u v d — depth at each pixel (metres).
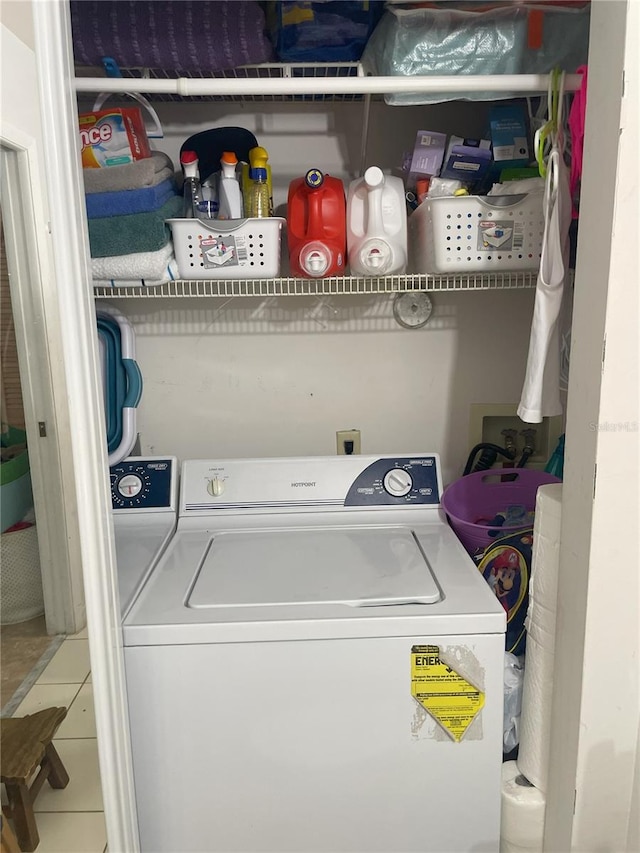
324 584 1.25
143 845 1.17
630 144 0.90
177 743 1.14
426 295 1.78
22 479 1.08
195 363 1.82
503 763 1.30
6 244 1.01
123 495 1.64
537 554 1.19
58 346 1.06
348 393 1.84
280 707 1.14
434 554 1.39
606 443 0.98
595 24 0.96
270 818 1.17
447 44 1.26
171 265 1.44
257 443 1.86
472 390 1.84
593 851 1.11
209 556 1.41
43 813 1.16
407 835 1.18
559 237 1.18
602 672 1.05
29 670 1.10
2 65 0.93
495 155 1.42
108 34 1.30
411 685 1.14
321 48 1.38
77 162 0.92
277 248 1.44
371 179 1.37
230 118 1.70
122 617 1.13
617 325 0.95
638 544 1.01
